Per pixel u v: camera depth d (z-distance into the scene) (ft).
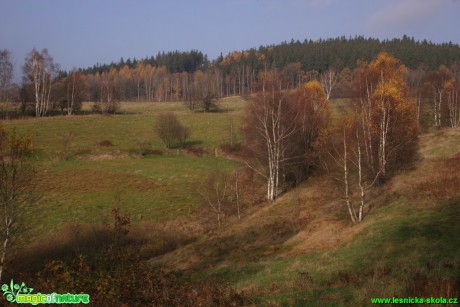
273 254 89.20
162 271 56.65
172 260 102.53
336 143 139.64
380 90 131.95
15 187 90.63
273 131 151.94
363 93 147.33
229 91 653.30
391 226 80.69
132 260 59.00
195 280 76.28
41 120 301.84
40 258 104.53
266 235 108.78
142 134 281.13
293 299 48.37
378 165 123.95
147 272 52.70
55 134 264.31
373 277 52.49
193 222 137.90
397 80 151.94
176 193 170.60
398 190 107.65
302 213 121.70
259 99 161.48
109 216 143.43
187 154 242.78
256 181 173.17
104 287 45.11
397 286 45.11
